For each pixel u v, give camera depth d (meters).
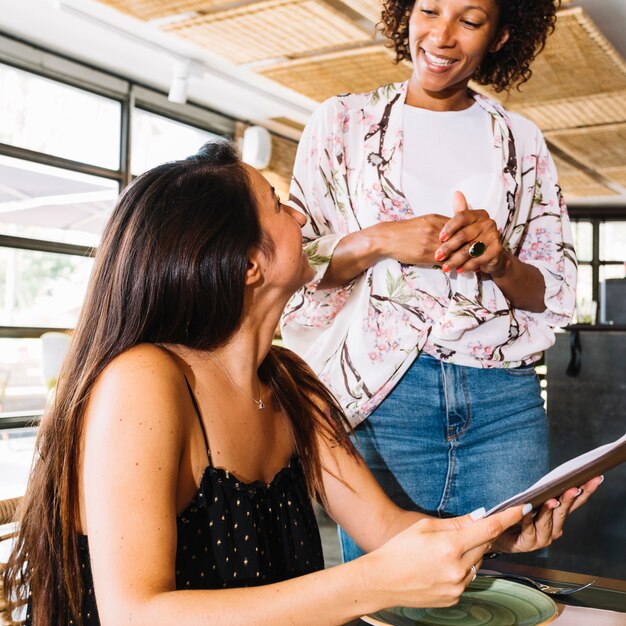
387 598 0.85
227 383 1.09
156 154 7.46
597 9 4.85
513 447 1.62
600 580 1.17
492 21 1.57
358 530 1.28
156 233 0.99
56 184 6.84
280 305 1.11
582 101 5.98
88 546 0.97
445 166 1.63
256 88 6.88
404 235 1.52
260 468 1.14
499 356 1.60
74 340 1.02
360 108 1.69
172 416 0.94
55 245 6.36
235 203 1.02
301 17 4.63
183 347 1.05
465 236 1.47
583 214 11.95
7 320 7.56
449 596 0.85
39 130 6.54
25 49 5.98
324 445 1.28
